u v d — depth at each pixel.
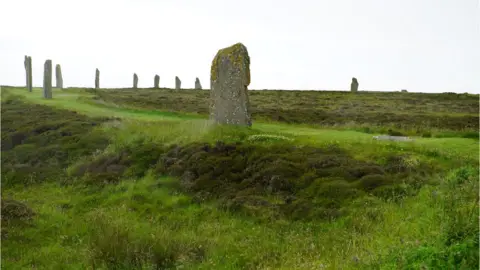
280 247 9.97
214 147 17.31
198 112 33.47
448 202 9.59
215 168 15.71
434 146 16.12
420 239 7.73
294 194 13.57
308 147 16.66
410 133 21.47
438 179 12.59
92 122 24.19
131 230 10.82
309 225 11.45
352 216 11.31
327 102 44.47
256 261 9.23
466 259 6.06
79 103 34.34
